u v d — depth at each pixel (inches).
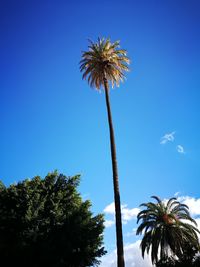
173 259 1425.9
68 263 1412.4
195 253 1408.7
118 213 1216.2
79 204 1566.2
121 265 1126.4
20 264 1357.0
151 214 1883.6
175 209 1908.2
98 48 1566.2
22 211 1409.9
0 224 1379.2
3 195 1449.3
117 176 1290.6
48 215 1435.8
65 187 1561.3
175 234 1763.0
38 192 1487.5
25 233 1342.3
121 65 1551.4
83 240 1418.6
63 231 1400.1
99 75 1537.9
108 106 1443.2
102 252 1469.0
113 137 1371.8
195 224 1867.6
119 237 1173.7
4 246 1342.3
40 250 1337.4
